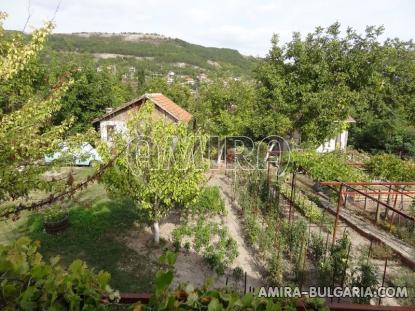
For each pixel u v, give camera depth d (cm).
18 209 509
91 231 1040
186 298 185
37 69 1326
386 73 2802
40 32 543
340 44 1550
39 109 625
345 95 1480
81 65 2148
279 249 854
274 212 1123
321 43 1569
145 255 912
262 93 1617
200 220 1112
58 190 555
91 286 190
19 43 566
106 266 852
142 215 1104
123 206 1247
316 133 1590
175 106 2238
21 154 544
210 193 1254
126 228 1073
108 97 2214
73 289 187
